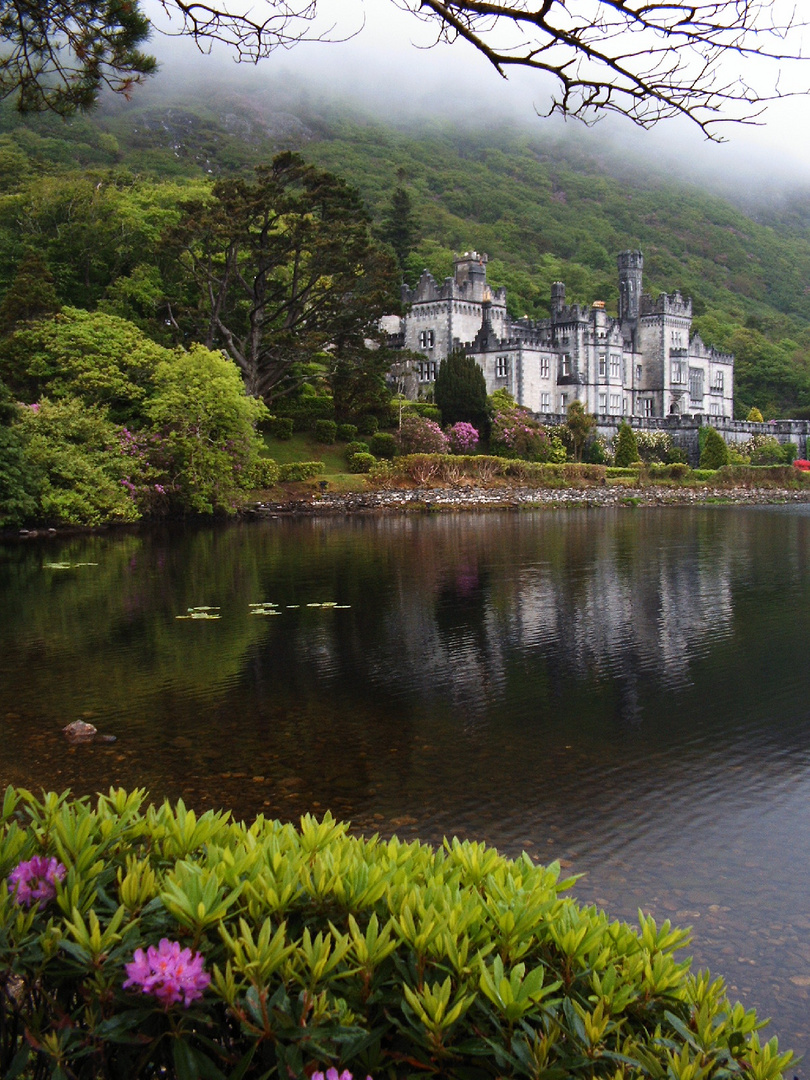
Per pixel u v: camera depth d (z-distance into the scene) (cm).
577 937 364
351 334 6506
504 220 19562
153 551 3506
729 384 11781
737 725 1263
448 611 2172
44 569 2958
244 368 6166
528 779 1045
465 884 425
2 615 2103
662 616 2116
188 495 4984
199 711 1320
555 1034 329
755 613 2156
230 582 2648
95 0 787
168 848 425
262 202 5772
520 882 409
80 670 1571
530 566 3036
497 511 6116
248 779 1041
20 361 5562
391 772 1066
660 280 18700
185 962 323
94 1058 340
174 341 6250
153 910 369
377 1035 332
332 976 341
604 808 956
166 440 4856
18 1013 354
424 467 6388
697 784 1027
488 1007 343
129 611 2158
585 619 2080
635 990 371
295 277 6184
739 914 722
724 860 824
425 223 17575
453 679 1524
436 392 7831
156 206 7744
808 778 1046
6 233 7681
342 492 5959
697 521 5222
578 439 8169
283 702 1375
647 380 10794
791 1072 524
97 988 338
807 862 820
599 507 6694
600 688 1470
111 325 5622
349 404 7012
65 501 4184
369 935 349
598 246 19262
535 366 9300
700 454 9475
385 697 1406
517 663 1645
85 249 7219
